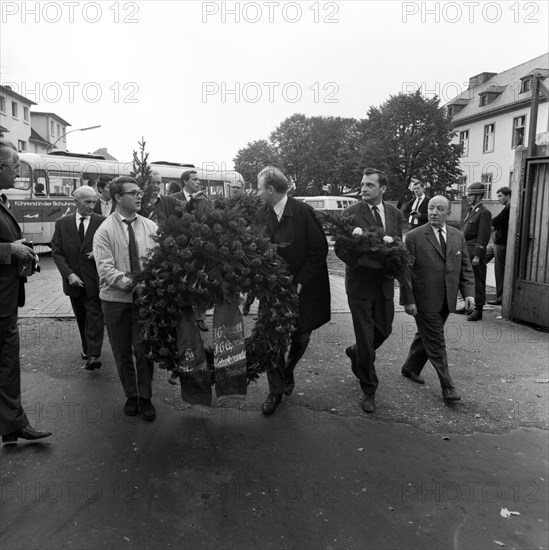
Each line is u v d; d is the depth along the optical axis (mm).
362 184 4473
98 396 4523
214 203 3830
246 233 3598
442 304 4645
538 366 5645
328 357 5781
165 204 6156
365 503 3084
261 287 3676
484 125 44906
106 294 3971
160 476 3287
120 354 4051
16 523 2787
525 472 3508
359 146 48750
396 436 3969
